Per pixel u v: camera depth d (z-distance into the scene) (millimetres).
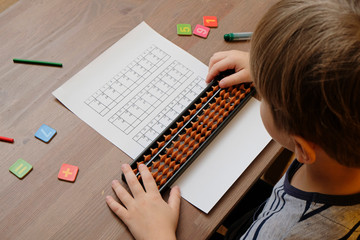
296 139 456
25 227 610
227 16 871
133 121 722
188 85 775
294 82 393
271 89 435
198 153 686
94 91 750
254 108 751
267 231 574
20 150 675
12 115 709
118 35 824
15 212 621
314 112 397
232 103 748
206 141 690
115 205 627
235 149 701
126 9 861
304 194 558
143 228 601
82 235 609
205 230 628
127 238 611
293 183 621
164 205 625
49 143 686
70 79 758
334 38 364
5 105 719
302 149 466
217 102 737
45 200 634
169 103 750
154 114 734
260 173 688
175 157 679
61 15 834
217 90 753
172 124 697
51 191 643
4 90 735
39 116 712
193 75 790
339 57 358
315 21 378
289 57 390
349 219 504
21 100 727
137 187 634
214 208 647
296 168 650
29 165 659
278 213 582
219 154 695
